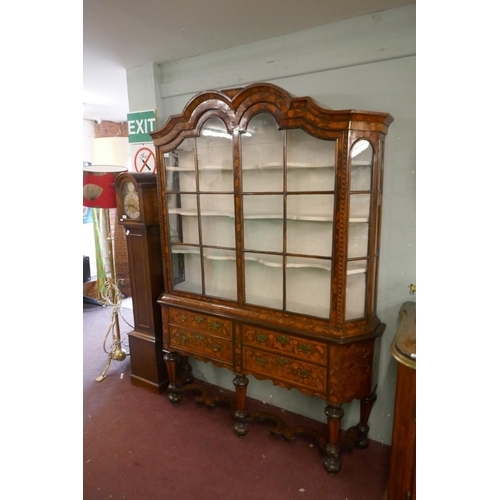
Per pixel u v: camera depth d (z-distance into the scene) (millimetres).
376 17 1714
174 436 2061
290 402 2271
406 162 1755
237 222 1908
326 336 1684
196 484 1722
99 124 4602
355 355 1718
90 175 2520
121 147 2607
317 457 1894
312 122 1605
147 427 2139
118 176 2373
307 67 1926
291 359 1817
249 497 1648
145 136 2559
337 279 1667
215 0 1598
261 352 1911
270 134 1818
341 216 1621
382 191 1809
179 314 2209
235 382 2021
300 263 1833
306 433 1991
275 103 1679
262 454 1917
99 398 2434
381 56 1728
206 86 2303
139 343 2500
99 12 1714
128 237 2439
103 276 4184
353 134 1558
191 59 2326
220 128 1936
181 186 2186
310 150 1749
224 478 1757
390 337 1907
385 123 1635
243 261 1935
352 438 1914
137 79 2527
